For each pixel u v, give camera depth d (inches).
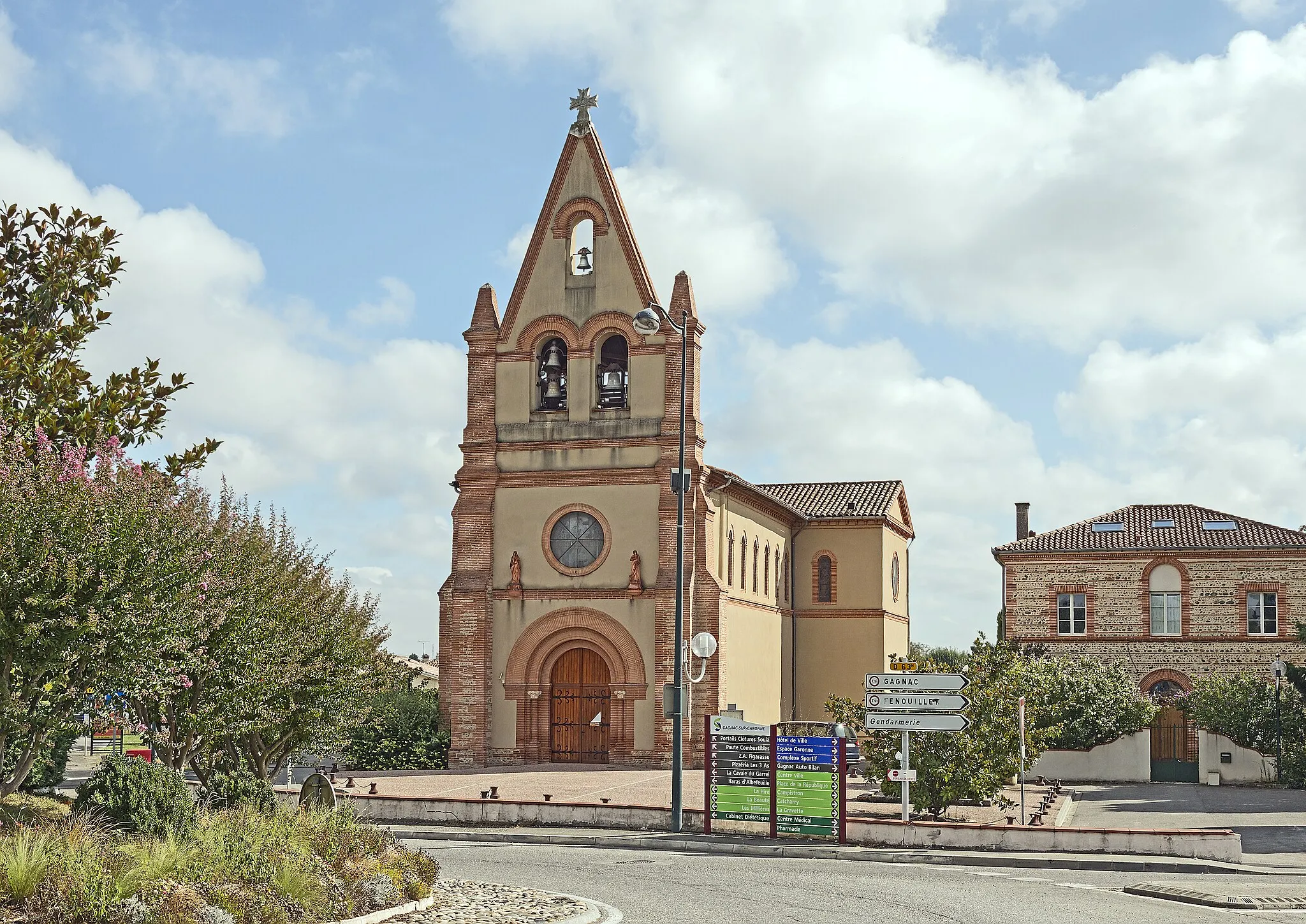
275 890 615.8
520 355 1829.5
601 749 1771.7
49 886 551.8
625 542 1770.4
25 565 783.1
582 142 1839.3
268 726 1119.6
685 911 728.3
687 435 1765.5
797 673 2340.1
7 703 791.1
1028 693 1294.3
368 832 753.6
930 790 1210.6
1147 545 2241.6
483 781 1567.4
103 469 844.0
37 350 970.1
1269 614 2196.1
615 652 1759.4
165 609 833.5
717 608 1752.0
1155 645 2222.0
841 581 2346.2
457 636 1788.9
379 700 1678.2
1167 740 1940.2
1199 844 1013.2
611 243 1811.0
